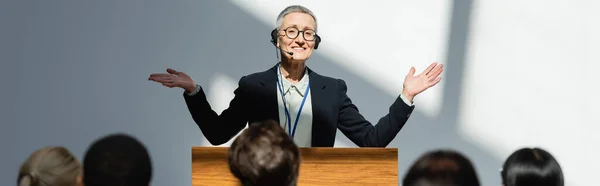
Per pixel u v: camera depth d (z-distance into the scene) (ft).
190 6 17.19
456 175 5.81
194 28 17.17
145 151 7.02
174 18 17.22
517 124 17.24
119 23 17.34
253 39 17.11
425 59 17.10
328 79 12.26
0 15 17.46
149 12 17.28
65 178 7.41
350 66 17.07
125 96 17.39
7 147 17.53
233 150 7.21
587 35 17.16
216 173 10.25
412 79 11.63
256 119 11.96
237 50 17.15
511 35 17.19
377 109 17.10
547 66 17.20
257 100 11.95
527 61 17.15
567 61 17.20
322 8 17.08
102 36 17.37
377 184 10.17
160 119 17.39
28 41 17.48
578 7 17.16
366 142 11.85
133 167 6.88
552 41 17.19
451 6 17.11
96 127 17.43
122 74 17.35
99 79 17.39
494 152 17.26
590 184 17.34
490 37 17.13
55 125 17.49
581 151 17.31
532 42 17.16
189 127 17.35
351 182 10.17
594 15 17.15
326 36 17.08
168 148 17.39
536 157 7.84
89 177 6.86
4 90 17.49
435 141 17.26
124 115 17.39
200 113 12.09
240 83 12.23
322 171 10.18
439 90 17.22
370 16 17.08
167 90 17.35
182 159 17.39
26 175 7.39
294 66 11.99
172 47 17.22
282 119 11.84
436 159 5.92
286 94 11.90
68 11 17.40
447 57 17.13
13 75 17.49
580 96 17.22
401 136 17.33
